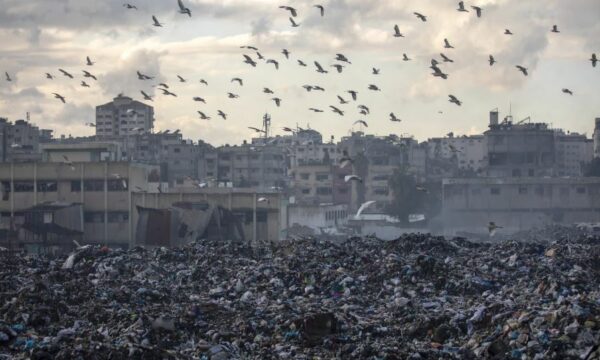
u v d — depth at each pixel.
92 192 104.44
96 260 61.75
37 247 100.75
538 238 106.81
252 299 49.31
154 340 39.66
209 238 100.69
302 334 40.28
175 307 46.25
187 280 55.72
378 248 62.31
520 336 35.97
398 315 44.50
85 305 45.84
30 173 105.06
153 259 62.22
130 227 104.00
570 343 34.34
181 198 103.81
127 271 58.66
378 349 37.19
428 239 62.81
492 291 49.56
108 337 39.22
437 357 36.25
